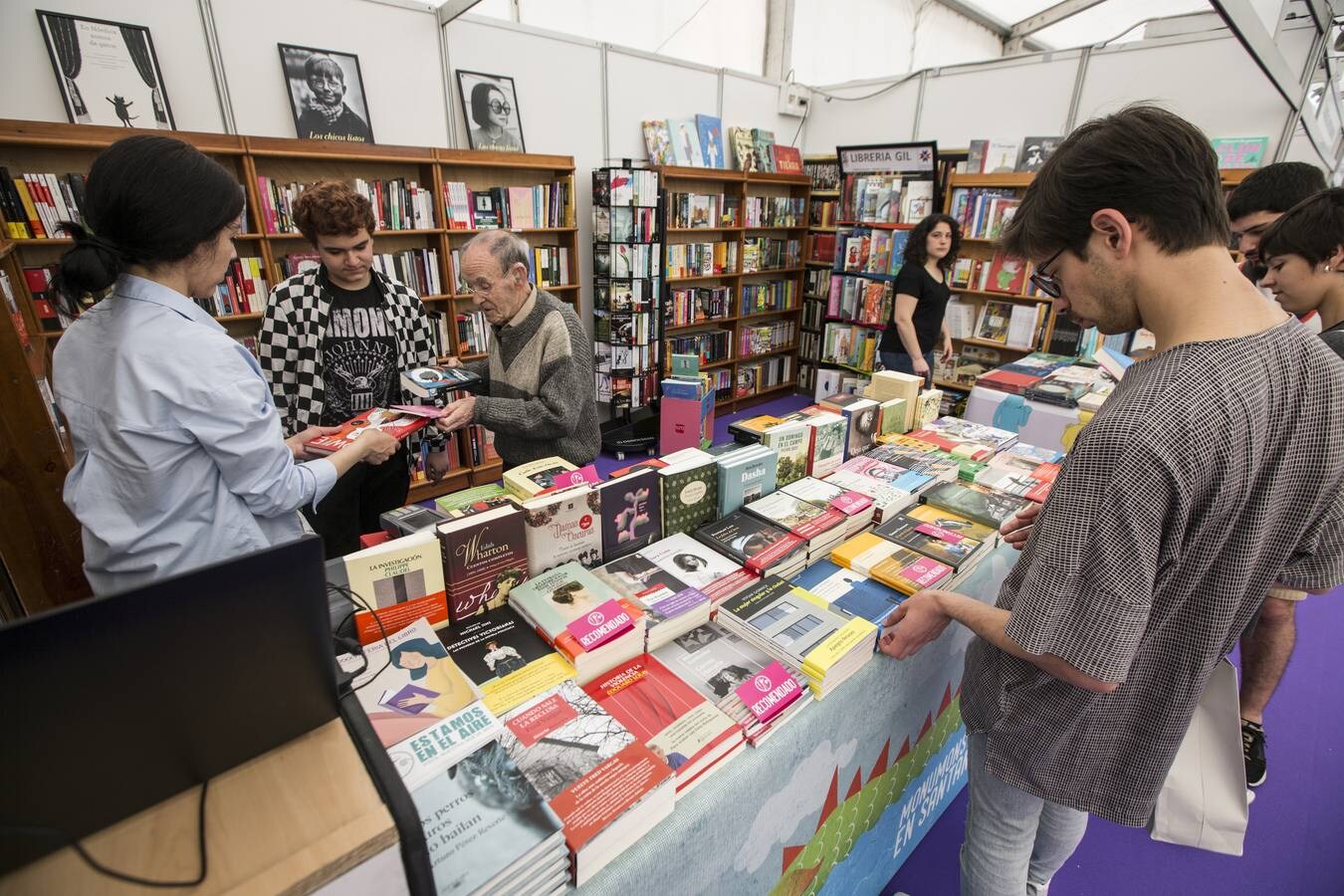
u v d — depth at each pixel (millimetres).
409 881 537
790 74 5410
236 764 553
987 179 4004
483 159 3508
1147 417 662
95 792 475
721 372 5508
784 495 1565
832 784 1158
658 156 4555
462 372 1972
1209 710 1488
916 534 1506
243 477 1006
